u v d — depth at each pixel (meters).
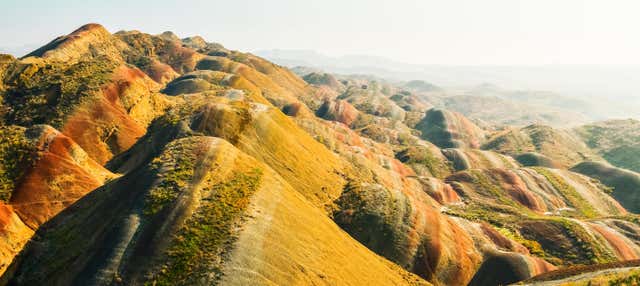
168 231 35.09
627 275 29.62
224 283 30.61
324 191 65.56
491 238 67.81
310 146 77.69
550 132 191.38
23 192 45.69
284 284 32.47
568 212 104.81
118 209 40.03
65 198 47.25
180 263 32.22
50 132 53.34
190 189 40.09
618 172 127.69
